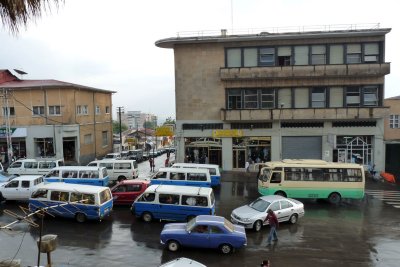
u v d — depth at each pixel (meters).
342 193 23.12
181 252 14.60
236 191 26.97
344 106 33.78
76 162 38.53
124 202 22.06
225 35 33.78
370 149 34.09
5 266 8.54
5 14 3.75
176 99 35.69
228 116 34.06
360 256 14.41
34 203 18.80
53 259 13.72
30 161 30.33
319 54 33.81
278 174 23.50
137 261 13.62
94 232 17.00
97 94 46.03
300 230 17.70
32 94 37.53
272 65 34.22
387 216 20.30
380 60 33.12
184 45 35.16
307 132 34.25
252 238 16.47
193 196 18.22
